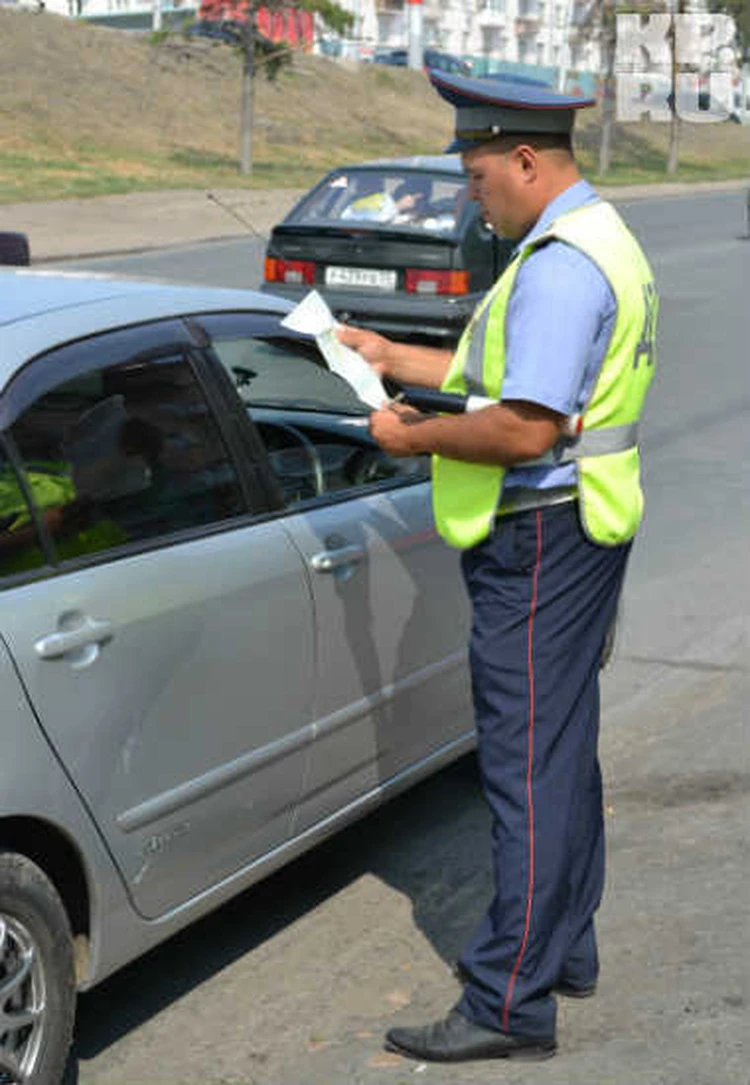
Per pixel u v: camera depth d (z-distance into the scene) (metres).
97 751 2.93
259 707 3.35
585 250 2.90
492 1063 3.21
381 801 3.91
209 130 39.62
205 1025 3.39
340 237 11.62
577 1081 3.14
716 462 9.39
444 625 4.03
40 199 26.28
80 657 2.89
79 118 36.47
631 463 3.06
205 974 3.61
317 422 3.85
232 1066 3.23
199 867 3.25
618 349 2.95
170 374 3.33
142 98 39.59
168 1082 3.17
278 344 3.76
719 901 3.92
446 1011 3.45
